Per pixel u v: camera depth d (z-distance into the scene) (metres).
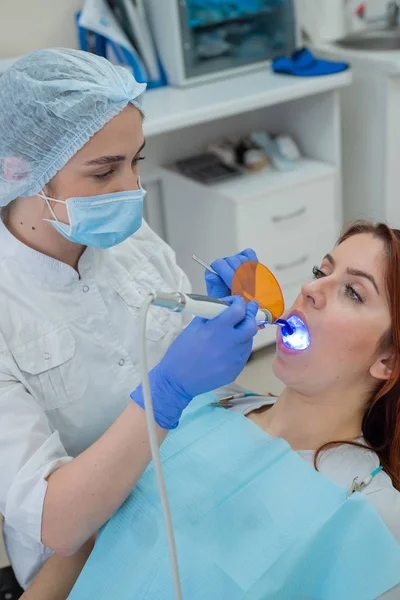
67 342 1.36
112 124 1.23
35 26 2.61
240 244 2.69
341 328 1.29
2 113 1.24
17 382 1.28
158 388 1.11
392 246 1.29
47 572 1.36
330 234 2.93
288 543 1.17
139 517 1.26
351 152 3.10
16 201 1.33
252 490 1.26
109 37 2.58
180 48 2.64
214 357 1.07
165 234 3.16
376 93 2.86
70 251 1.38
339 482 1.26
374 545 1.16
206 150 3.09
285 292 2.89
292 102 3.00
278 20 2.85
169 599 1.14
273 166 2.89
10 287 1.34
